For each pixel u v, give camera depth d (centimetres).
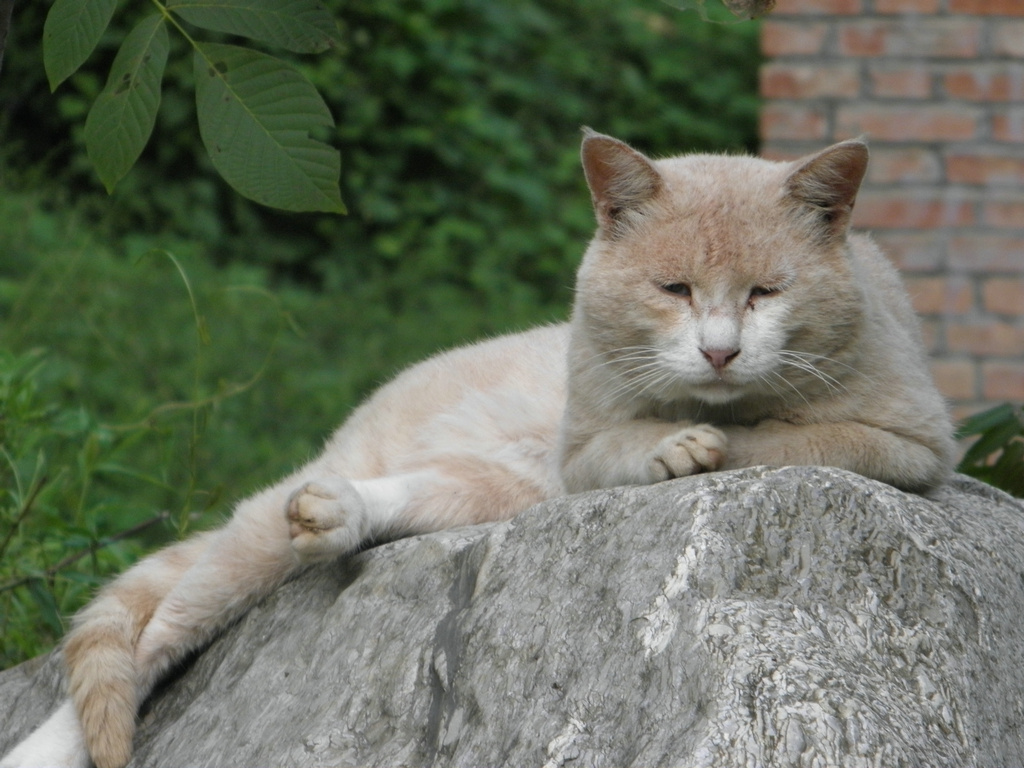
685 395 480
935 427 469
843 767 299
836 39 880
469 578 411
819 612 343
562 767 329
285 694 434
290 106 356
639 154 481
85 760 496
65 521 677
